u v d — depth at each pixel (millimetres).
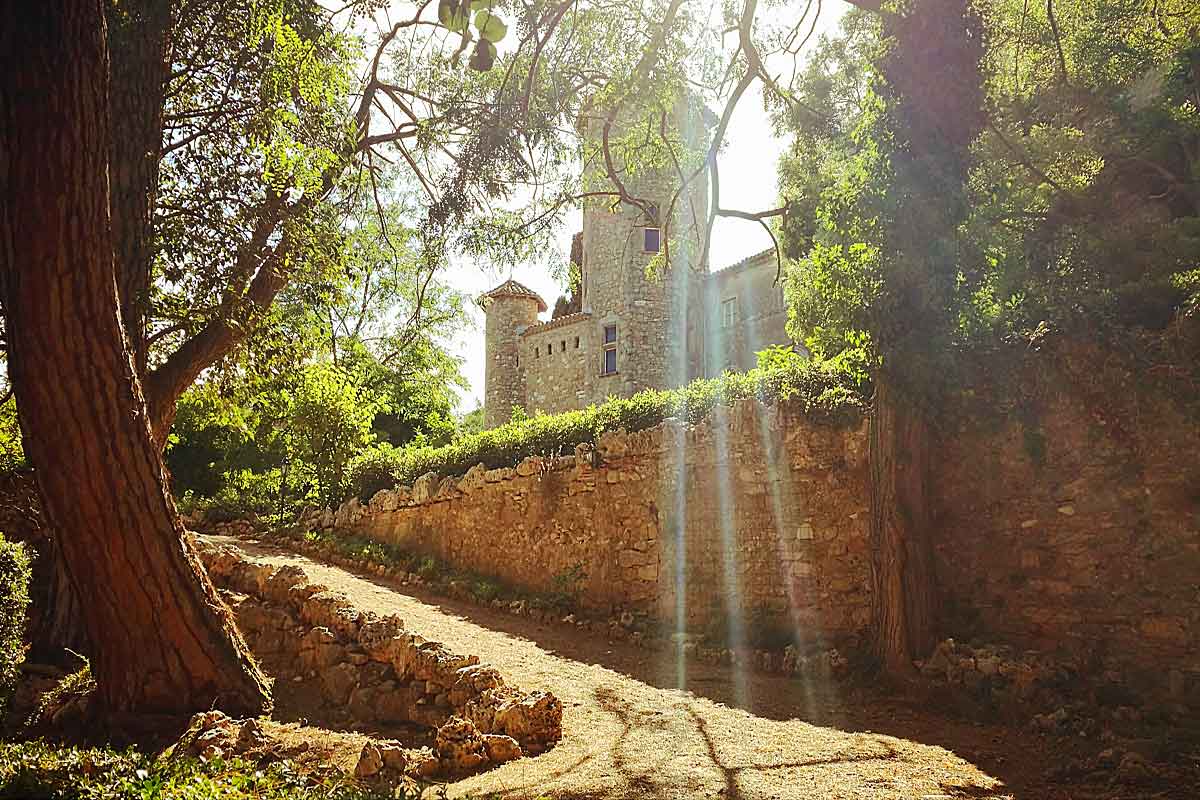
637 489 14695
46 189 7535
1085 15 13609
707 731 8016
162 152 10930
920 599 10172
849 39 13242
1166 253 10328
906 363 10328
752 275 27828
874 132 10273
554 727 7762
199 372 11453
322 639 10836
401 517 20375
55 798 4660
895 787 6246
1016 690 8797
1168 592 8992
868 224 10281
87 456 8156
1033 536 10180
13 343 7906
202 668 9016
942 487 10992
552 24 10555
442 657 9195
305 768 6848
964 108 10141
